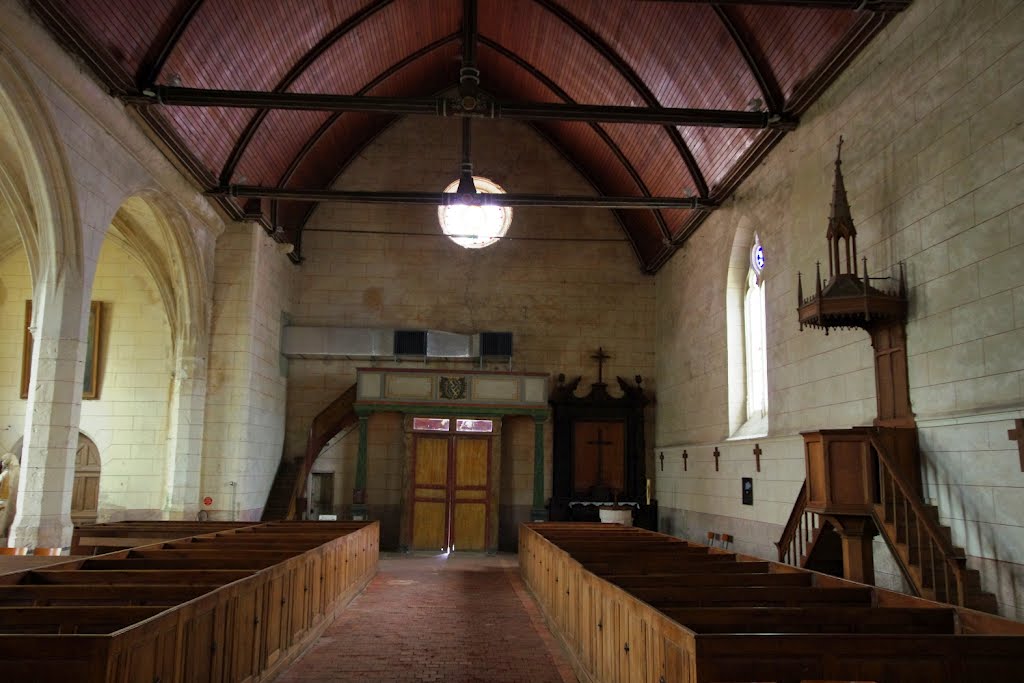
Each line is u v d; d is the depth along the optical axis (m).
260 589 6.56
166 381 17.97
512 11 17.34
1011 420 7.80
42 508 10.77
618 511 19.20
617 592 5.91
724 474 15.88
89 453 18.03
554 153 22.16
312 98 11.98
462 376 19.38
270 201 18.48
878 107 10.48
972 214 8.54
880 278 9.85
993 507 8.05
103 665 3.88
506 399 19.41
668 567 8.07
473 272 21.56
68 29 10.22
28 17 9.72
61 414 11.06
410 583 13.59
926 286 9.32
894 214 10.04
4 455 16.89
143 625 4.28
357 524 13.91
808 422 12.23
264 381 18.44
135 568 7.86
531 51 18.66
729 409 15.91
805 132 12.56
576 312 21.64
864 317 9.83
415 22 17.58
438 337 20.61
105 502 17.50
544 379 19.58
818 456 9.16
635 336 21.72
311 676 7.16
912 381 9.53
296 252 20.81
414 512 19.19
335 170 21.42
